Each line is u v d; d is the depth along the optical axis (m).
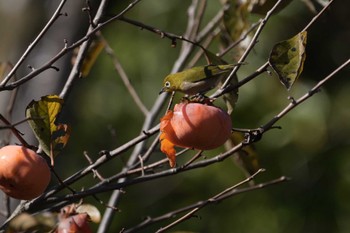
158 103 6.43
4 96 9.62
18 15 10.42
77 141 13.26
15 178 4.10
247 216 13.30
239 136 5.76
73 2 10.38
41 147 4.60
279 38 12.92
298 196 13.31
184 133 4.27
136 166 5.80
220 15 6.95
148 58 13.50
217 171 13.02
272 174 13.17
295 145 13.09
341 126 13.36
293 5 13.11
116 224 13.26
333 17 14.29
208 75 5.09
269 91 12.90
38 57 10.15
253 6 6.23
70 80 5.15
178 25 13.59
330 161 13.23
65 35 10.26
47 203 4.70
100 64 13.69
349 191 13.20
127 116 13.56
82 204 4.63
